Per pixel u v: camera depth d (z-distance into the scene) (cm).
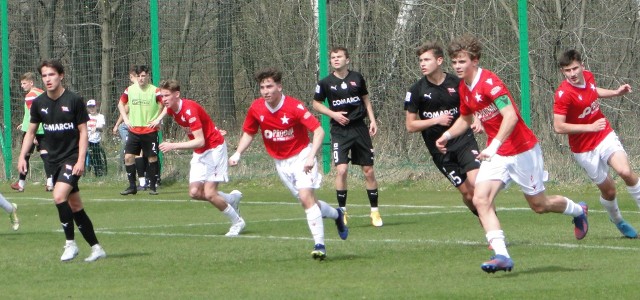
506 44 5716
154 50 6531
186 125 3716
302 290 2375
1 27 7044
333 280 2520
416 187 5831
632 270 2562
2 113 7219
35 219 4494
